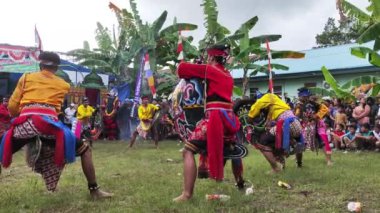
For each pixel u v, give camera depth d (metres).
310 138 9.00
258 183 6.18
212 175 4.70
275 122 7.11
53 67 4.86
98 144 14.36
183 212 4.49
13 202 4.99
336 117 13.25
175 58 19.16
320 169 7.70
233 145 5.10
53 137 4.62
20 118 4.59
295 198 5.29
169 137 16.44
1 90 18.05
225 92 4.88
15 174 7.51
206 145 4.88
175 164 8.70
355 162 9.03
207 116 4.87
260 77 22.80
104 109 16.92
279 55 17.47
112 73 19.81
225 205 4.84
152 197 5.18
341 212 4.61
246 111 7.29
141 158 9.88
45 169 4.78
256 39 17.84
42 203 4.89
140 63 17.66
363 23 12.30
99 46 20.39
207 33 17.17
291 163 8.78
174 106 5.10
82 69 20.06
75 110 14.80
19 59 16.53
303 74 20.92
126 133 16.52
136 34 18.89
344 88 14.31
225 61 5.16
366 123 12.73
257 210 4.68
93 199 5.11
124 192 5.55
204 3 17.02
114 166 8.33
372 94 13.87
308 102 9.09
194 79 4.97
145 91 17.50
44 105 4.65
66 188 5.92
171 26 19.00
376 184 6.14
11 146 4.61
